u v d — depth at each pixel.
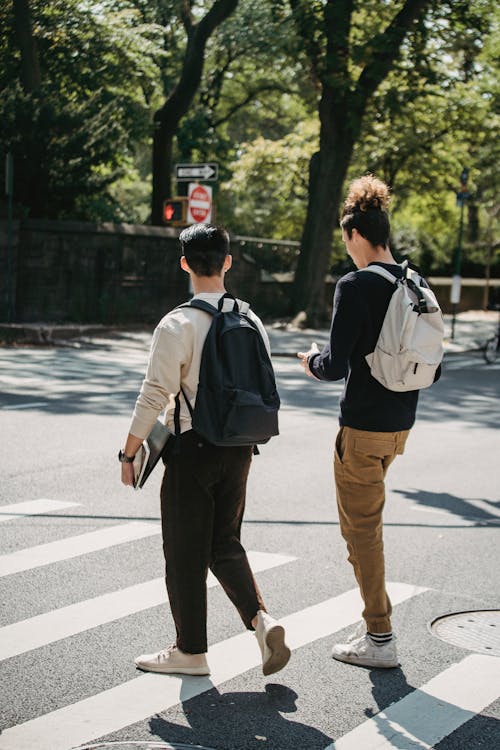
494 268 43.94
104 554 5.88
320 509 7.27
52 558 5.76
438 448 10.22
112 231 23.12
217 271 4.02
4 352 17.61
